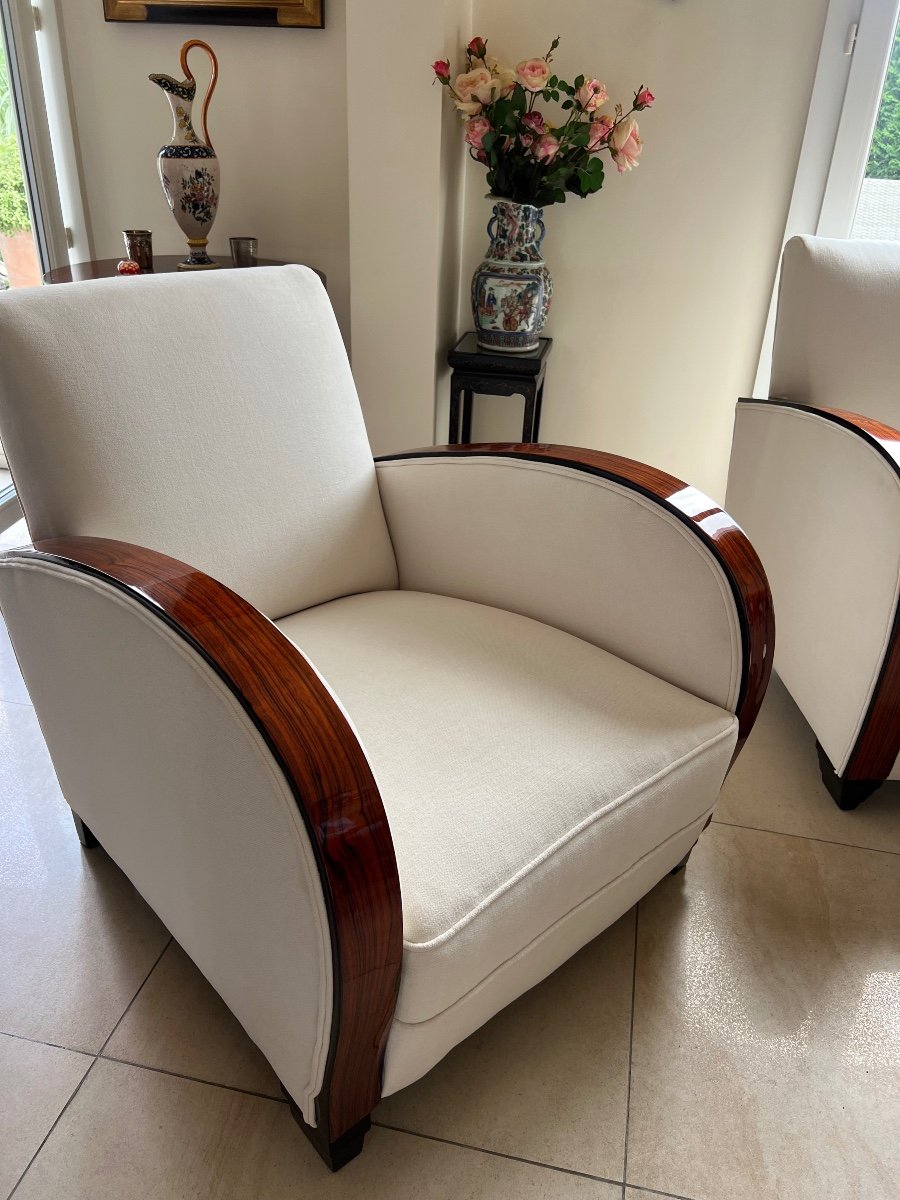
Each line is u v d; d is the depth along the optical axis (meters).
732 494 1.85
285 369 1.21
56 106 2.29
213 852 0.85
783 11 1.92
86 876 1.33
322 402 1.25
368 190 1.98
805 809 1.52
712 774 1.10
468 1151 1.00
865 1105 1.06
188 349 1.11
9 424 1.00
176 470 1.09
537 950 0.96
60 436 1.00
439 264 2.03
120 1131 1.00
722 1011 1.17
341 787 0.73
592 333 2.30
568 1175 0.98
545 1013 1.16
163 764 0.87
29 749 1.59
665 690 1.13
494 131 1.86
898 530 1.29
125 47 2.23
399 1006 0.83
